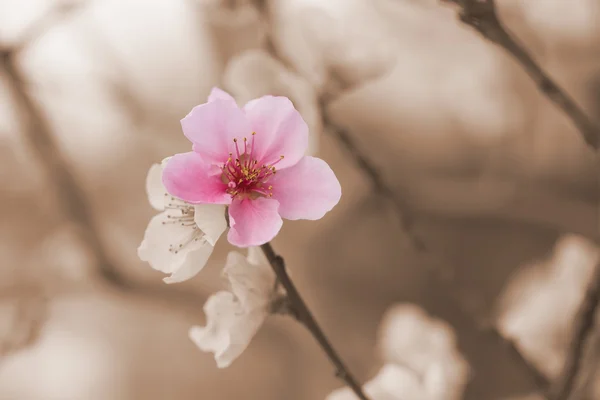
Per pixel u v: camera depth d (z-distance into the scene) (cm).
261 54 63
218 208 54
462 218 127
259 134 55
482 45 107
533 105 111
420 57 111
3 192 112
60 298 117
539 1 95
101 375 154
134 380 156
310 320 56
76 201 101
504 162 118
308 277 138
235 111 54
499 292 135
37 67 95
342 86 64
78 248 103
